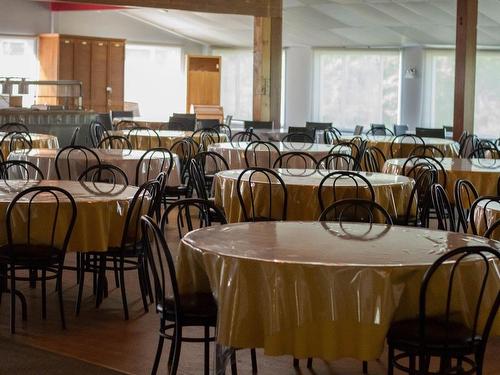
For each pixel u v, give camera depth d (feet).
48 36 49.19
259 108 41.04
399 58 48.55
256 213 17.53
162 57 54.90
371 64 49.47
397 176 19.26
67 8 51.01
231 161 27.30
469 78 34.09
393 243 10.69
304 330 9.24
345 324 9.23
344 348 9.26
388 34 45.65
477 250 9.08
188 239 10.77
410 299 9.50
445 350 9.16
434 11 39.42
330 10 42.57
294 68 51.52
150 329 13.89
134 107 51.39
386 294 9.22
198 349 12.84
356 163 27.45
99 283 15.10
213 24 49.98
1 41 49.39
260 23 40.70
